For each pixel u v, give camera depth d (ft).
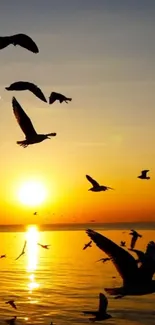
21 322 129.90
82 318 133.90
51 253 377.50
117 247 27.73
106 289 26.66
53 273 238.48
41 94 39.09
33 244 525.75
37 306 151.94
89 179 60.64
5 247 482.28
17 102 37.55
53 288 187.83
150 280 26.50
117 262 27.12
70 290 181.88
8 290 184.96
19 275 233.55
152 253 27.37
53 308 148.36
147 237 529.04
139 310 143.54
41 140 36.60
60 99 46.26
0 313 142.72
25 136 36.78
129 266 27.07
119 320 132.05
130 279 26.61
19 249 444.55
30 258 334.03
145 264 27.02
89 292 176.35
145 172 81.15
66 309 146.30
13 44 35.88
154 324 123.75
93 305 152.05
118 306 150.41
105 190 58.70
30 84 38.45
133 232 55.77
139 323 127.75
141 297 164.66
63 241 575.79
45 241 585.63
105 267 261.85
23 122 37.14
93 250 404.77
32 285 197.36
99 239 27.78
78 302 157.17
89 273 234.79
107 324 126.93
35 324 127.03
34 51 36.27
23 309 147.43
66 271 246.27
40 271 249.14
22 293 177.17
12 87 38.70
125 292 26.14
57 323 128.98
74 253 372.79
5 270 257.14
